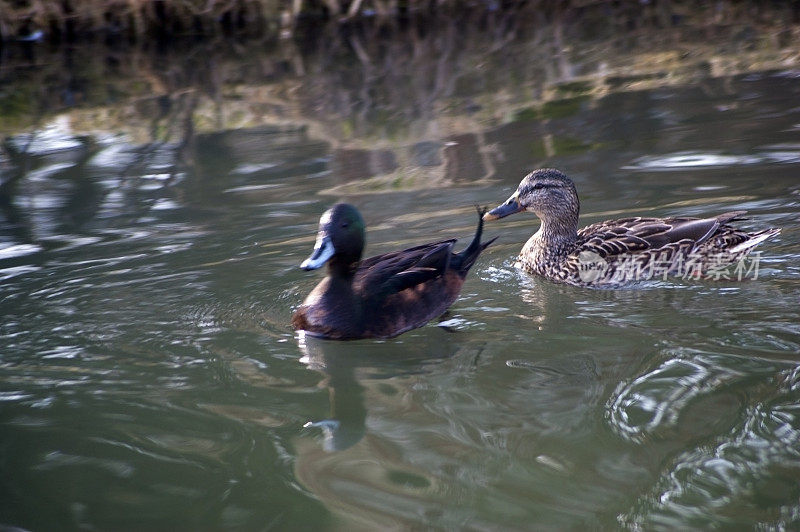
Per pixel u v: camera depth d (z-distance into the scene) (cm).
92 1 1914
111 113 1335
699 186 862
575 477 421
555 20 1989
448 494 411
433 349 594
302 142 1139
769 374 512
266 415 502
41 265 764
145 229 848
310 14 2017
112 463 453
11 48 1864
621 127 1099
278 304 675
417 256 677
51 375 561
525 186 755
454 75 1497
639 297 667
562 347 577
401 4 2062
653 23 1856
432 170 998
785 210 783
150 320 647
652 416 473
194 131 1221
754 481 410
